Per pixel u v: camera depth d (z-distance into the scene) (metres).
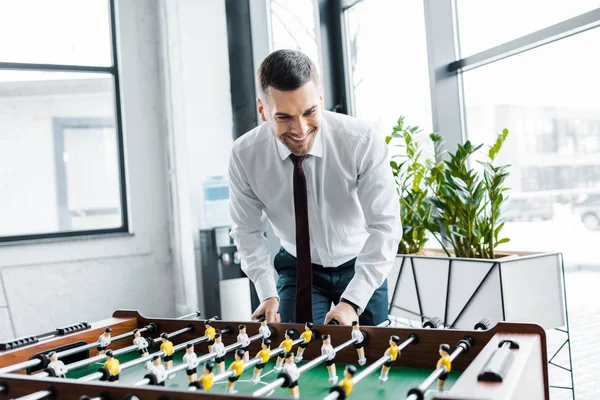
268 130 1.78
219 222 3.67
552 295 2.15
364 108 3.44
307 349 1.44
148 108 3.77
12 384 1.10
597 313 2.25
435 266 2.33
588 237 2.26
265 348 1.25
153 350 1.60
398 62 3.13
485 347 1.14
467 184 2.30
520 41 2.40
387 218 1.73
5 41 3.49
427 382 0.98
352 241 1.91
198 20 3.74
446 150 2.59
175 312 3.79
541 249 2.47
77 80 3.67
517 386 0.94
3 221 3.47
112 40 3.74
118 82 3.75
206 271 3.57
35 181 3.56
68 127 3.65
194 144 3.71
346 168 1.74
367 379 1.24
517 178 2.55
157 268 3.76
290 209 1.85
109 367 1.17
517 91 2.50
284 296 1.91
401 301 2.51
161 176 3.79
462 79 2.78
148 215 3.75
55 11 3.61
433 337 1.30
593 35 2.16
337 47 3.55
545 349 1.21
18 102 3.53
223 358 1.43
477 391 0.90
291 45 3.73
